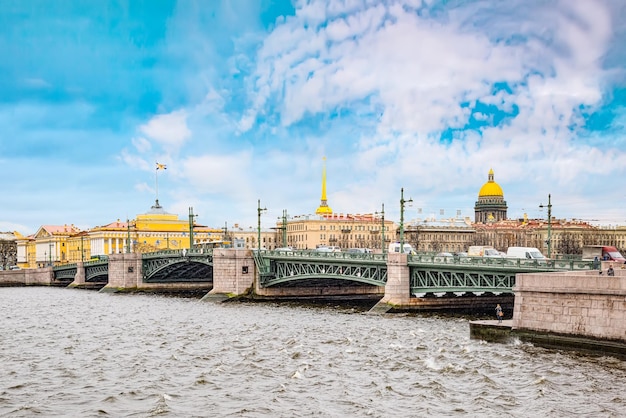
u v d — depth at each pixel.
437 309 74.38
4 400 37.09
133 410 34.84
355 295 101.69
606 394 35.34
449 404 34.41
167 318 75.62
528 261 60.62
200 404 35.56
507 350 46.88
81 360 48.44
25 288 151.00
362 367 43.66
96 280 149.25
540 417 31.83
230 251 100.00
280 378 41.06
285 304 92.00
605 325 43.84
